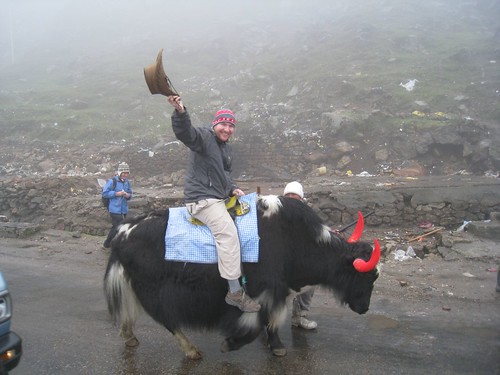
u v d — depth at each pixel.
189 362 4.02
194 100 21.77
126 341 4.34
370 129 14.27
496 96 15.59
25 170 16.28
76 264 7.48
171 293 3.72
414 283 5.84
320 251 3.91
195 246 3.67
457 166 12.88
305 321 4.64
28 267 7.36
